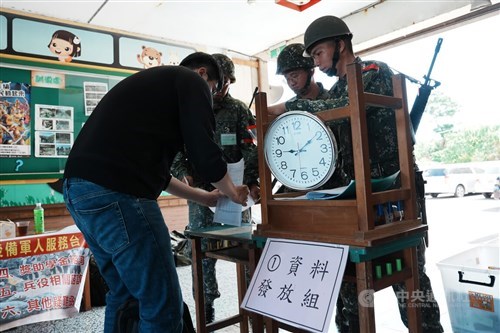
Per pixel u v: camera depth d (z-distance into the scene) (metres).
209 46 4.73
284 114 1.09
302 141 1.07
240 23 4.09
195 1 3.54
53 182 3.52
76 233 2.36
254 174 1.68
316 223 1.06
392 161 1.38
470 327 1.38
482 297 1.35
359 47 4.21
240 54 5.02
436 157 6.86
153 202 1.05
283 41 4.69
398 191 1.08
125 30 4.07
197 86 1.09
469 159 6.79
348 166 1.46
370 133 1.39
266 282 1.08
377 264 1.03
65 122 3.63
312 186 1.07
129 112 1.02
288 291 1.01
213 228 1.54
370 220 0.94
